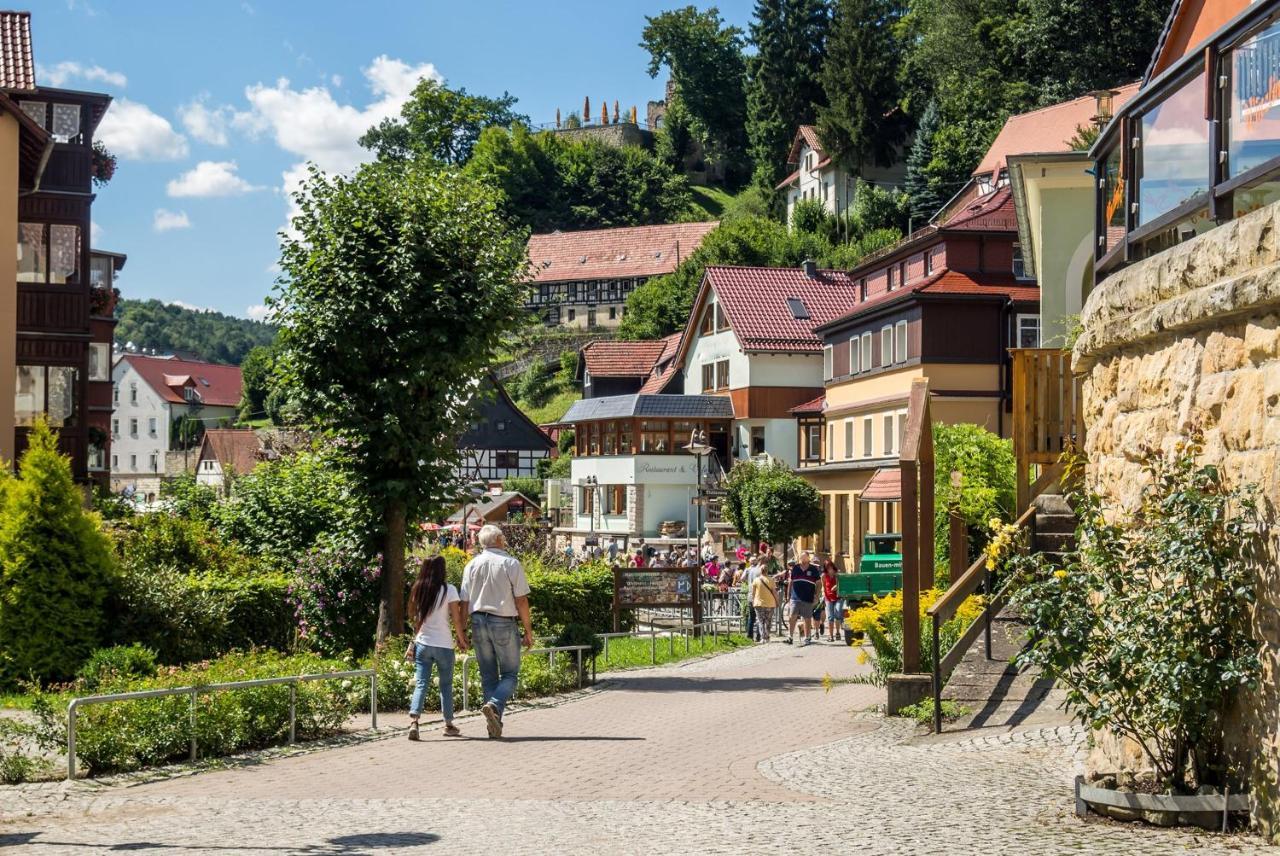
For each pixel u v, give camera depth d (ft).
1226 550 26.68
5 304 107.04
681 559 155.43
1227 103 27.86
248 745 44.16
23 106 120.16
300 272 69.82
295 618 73.61
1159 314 29.37
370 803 33.60
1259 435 25.57
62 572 67.31
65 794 36.27
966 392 148.56
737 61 538.06
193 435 463.83
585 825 30.22
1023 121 237.66
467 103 452.35
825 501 180.34
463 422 72.13
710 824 30.07
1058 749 38.14
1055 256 108.99
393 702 54.60
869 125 355.56
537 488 268.41
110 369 158.92
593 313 424.87
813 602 105.60
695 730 47.83
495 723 45.60
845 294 224.12
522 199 482.28
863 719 48.85
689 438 222.48
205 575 75.00
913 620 49.29
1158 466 29.09
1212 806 26.71
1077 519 52.11
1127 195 33.78
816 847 26.91
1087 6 248.11
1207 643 26.89
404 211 69.46
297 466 94.27
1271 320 25.13
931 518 54.85
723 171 542.16
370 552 71.41
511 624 46.75
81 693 45.75
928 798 32.27
